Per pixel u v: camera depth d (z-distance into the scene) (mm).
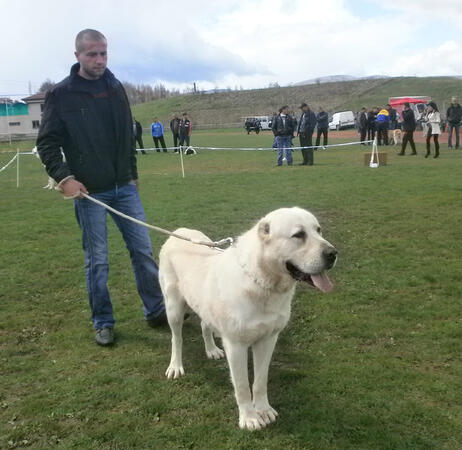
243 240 3236
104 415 3299
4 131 66312
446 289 5145
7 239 8133
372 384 3512
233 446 2959
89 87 4188
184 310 3949
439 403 3260
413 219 8117
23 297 5559
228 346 3158
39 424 3211
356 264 6082
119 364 4004
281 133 16953
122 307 5250
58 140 4176
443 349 3947
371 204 9477
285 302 3145
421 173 13133
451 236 7008
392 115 29406
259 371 3236
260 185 12742
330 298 5105
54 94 4102
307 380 3633
